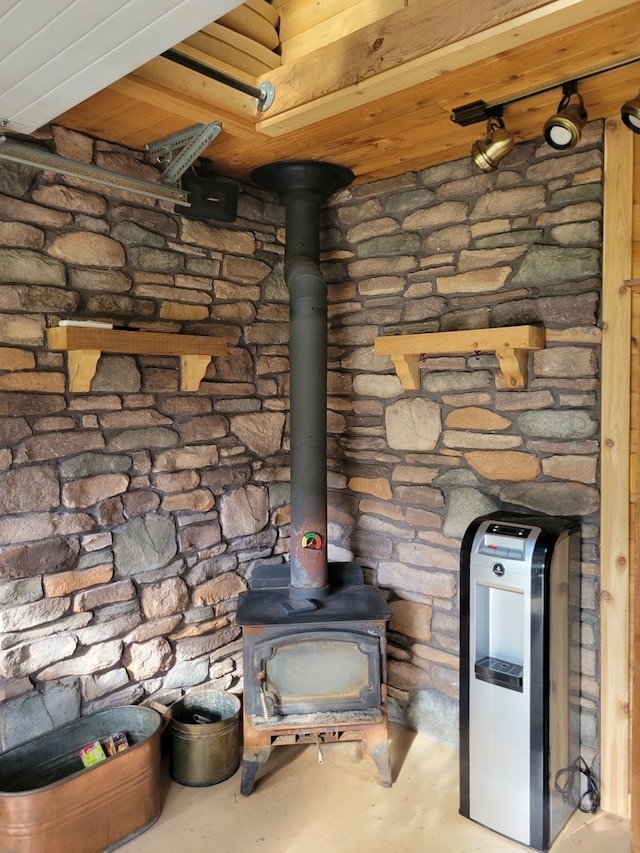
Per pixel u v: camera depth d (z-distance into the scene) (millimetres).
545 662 2004
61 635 2242
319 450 2502
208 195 2520
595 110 2092
